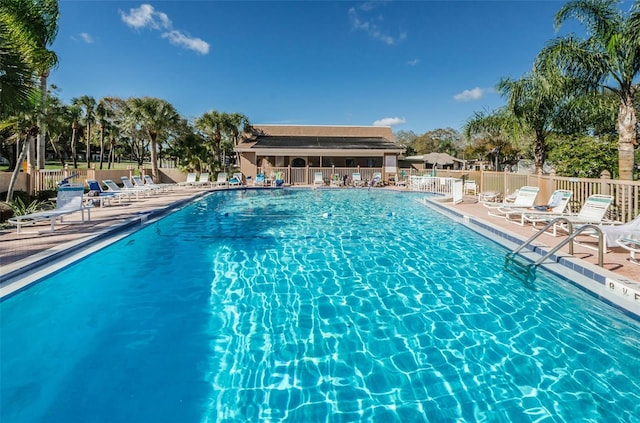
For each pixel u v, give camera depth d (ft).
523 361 12.25
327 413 9.78
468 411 9.80
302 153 100.94
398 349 13.15
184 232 34.73
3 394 10.50
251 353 12.94
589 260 20.44
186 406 10.09
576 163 47.32
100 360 12.42
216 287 19.62
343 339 13.92
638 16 33.24
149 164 214.69
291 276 21.52
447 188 73.97
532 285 19.63
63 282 19.94
